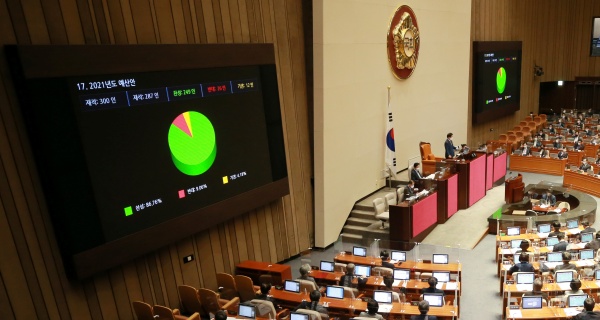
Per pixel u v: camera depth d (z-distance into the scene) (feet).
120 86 28.71
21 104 24.62
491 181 60.59
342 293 30.76
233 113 36.65
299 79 44.62
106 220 28.04
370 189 53.88
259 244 41.09
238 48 36.73
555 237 38.45
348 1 46.47
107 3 28.96
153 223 30.78
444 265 36.17
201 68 33.86
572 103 107.65
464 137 76.13
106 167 28.07
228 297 34.88
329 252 45.91
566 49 106.22
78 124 26.53
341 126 47.16
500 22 84.74
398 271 33.91
